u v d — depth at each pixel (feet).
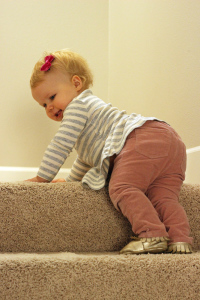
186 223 3.09
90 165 3.95
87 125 3.73
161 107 5.35
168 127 3.45
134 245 2.88
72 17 5.83
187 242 2.95
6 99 5.38
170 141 3.34
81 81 4.17
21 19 5.57
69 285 2.47
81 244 3.26
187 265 2.61
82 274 2.50
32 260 2.49
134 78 6.03
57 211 3.23
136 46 6.04
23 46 5.51
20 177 5.24
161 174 3.32
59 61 4.13
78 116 3.70
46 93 4.05
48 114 4.18
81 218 3.26
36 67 4.13
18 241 3.15
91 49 5.90
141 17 5.93
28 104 5.44
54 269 2.48
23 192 3.20
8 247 3.13
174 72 5.08
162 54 5.36
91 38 5.91
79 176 4.30
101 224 3.29
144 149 3.24
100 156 3.62
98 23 5.96
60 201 3.24
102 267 2.53
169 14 5.24
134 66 6.05
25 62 5.49
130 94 6.10
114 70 6.05
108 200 3.34
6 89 5.39
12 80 5.42
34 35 5.59
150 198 3.30
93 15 5.95
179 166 3.38
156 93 5.47
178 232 2.99
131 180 3.14
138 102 5.88
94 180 3.39
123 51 6.23
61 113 4.14
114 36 6.10
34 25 5.61
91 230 3.27
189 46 4.76
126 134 3.37
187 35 4.81
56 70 4.08
